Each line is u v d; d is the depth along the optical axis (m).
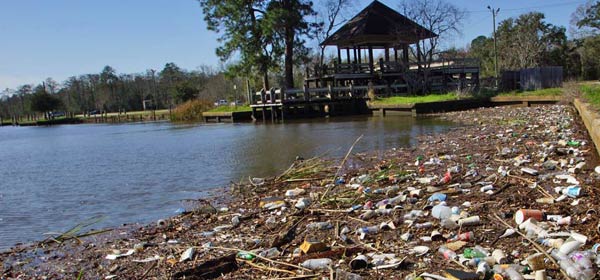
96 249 5.60
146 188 9.40
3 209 8.24
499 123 16.27
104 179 10.91
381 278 3.76
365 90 29.88
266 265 4.37
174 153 15.26
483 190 6.29
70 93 85.50
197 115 41.78
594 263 3.46
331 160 11.01
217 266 4.41
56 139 29.34
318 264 4.20
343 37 33.06
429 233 4.78
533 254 3.77
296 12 33.22
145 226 6.55
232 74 34.56
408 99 27.30
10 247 5.97
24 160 16.84
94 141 24.53
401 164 9.49
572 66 49.88
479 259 3.79
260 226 5.91
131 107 79.38
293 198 7.45
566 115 16.23
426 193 6.55
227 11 33.25
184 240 5.63
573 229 4.32
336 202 6.59
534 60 48.66
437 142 12.72
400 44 34.16
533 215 4.73
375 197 6.71
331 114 29.17
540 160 8.16
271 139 17.41
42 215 7.67
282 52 34.31
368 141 14.38
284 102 28.28
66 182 10.91
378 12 34.41
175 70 85.56
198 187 9.16
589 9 49.03
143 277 4.46
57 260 5.31
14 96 94.19
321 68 33.53
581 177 6.39
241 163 11.90
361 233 4.96
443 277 3.56
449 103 24.83
